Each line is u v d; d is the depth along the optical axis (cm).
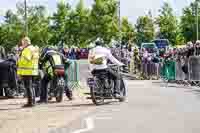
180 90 2195
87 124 1205
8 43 8581
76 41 8525
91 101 1767
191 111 1438
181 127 1134
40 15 8738
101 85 1658
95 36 7669
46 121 1266
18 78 1847
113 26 7444
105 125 1184
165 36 8162
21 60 1568
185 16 7569
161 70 2978
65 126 1177
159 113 1402
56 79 1728
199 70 2464
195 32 7425
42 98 1714
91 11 7588
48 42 8738
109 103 1691
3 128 1155
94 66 1662
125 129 1115
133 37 9881
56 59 1723
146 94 2016
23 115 1391
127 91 2177
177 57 2664
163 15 8194
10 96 1872
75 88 2286
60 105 1644
